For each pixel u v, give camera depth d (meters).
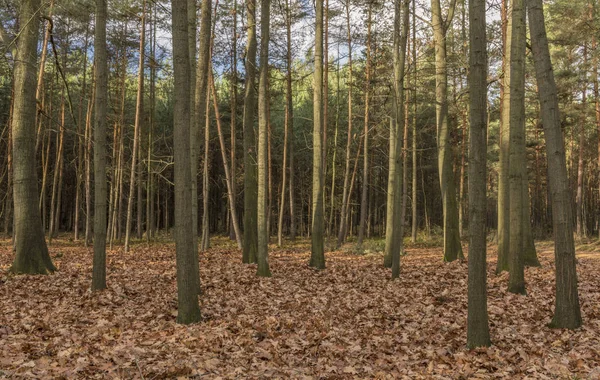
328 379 4.96
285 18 21.16
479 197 5.88
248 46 15.38
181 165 7.27
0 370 4.64
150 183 26.31
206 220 21.39
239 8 22.36
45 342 5.93
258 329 6.84
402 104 12.14
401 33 12.51
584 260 15.31
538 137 31.39
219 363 5.26
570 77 21.58
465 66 14.73
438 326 7.08
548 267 12.85
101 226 9.65
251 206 15.16
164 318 7.59
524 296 9.20
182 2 7.14
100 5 9.61
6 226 28.89
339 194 35.75
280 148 36.69
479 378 4.86
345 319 7.71
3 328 6.54
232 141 24.36
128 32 22.17
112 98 25.25
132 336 6.35
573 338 6.19
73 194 41.56
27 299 8.79
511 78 9.98
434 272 12.85
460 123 29.20
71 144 34.94
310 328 7.06
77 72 23.36
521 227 9.55
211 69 21.27
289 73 23.78
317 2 13.64
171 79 29.06
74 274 11.95
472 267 5.95
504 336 6.45
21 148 12.16
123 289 9.85
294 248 23.20
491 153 29.56
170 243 26.39
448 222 15.40
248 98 15.27
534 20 6.62
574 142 32.72
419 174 38.06
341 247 23.31
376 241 27.11
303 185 40.50
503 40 14.07
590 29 19.23
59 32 19.77
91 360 5.18
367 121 22.50
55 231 29.19
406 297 9.47
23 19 12.05
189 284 7.31
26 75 12.28
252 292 10.03
